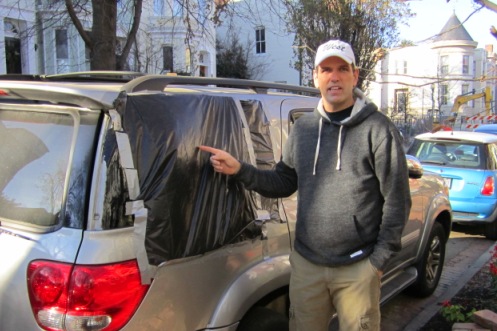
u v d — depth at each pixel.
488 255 6.64
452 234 8.13
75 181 2.01
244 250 2.58
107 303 1.93
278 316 2.70
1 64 14.48
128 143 2.00
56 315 1.90
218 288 2.41
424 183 4.64
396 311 4.67
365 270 2.39
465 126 18.88
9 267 2.03
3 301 2.04
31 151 2.20
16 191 2.19
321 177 2.45
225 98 2.64
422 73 43.62
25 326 1.98
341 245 2.41
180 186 2.16
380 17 17.19
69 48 16.36
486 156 7.63
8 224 2.14
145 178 2.02
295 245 2.61
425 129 22.55
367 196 2.38
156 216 2.04
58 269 1.91
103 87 2.23
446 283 5.51
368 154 2.35
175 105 2.24
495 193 7.44
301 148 2.53
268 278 2.66
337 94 2.38
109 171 2.01
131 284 1.99
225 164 2.36
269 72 31.38
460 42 41.94
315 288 2.53
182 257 2.18
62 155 2.08
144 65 13.40
